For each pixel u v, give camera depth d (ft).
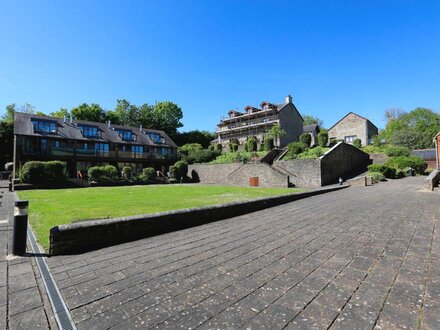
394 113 206.18
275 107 157.38
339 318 7.48
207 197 45.01
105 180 85.87
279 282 10.12
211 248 15.02
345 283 9.87
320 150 94.12
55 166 73.67
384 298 8.61
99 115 176.55
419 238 15.72
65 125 109.91
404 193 40.93
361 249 14.03
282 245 15.31
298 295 9.01
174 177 109.19
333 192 46.29
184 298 8.93
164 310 8.14
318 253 13.62
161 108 202.59
